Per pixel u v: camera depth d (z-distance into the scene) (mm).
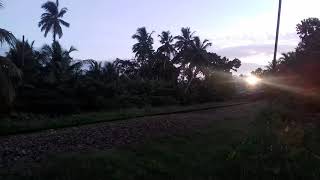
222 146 21734
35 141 22062
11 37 30281
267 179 14180
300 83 30484
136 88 66375
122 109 50625
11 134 26500
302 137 18766
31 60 53344
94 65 62906
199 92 79188
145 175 15984
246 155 17578
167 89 70875
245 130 27453
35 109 45250
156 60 92875
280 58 39094
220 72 90500
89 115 39625
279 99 33688
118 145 21703
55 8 79000
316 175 13977
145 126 29328
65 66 56156
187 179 15242
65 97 48844
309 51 31312
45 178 14586
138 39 95500
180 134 26000
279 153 16469
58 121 33094
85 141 22422
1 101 35344
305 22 38719
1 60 31266
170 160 18609
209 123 32875
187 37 92625
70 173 15211
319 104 28984
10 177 14531
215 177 15094
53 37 79188
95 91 52250
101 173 15609
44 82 49719
